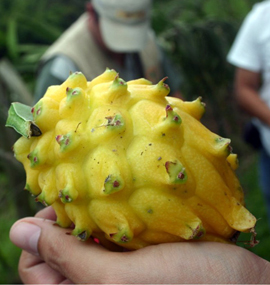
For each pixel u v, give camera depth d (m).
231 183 0.17
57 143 0.15
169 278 0.15
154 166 0.15
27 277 0.20
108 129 0.15
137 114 0.15
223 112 0.67
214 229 0.16
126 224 0.15
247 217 0.16
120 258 0.16
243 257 0.16
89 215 0.16
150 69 0.42
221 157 0.16
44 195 0.16
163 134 0.15
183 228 0.15
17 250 0.54
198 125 0.16
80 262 0.17
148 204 0.15
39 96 0.36
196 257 0.16
